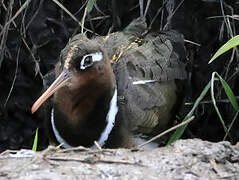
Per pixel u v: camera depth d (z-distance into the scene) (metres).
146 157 8.89
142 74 11.58
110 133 10.99
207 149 9.18
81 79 10.62
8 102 15.58
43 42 14.90
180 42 12.66
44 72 15.15
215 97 14.81
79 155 8.86
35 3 14.60
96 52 10.66
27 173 8.24
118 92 11.24
